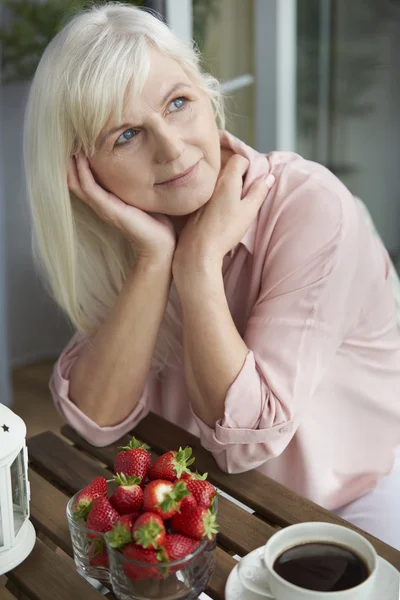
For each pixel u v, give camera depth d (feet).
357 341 4.00
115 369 3.75
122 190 3.54
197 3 6.78
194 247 3.55
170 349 4.21
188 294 3.48
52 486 3.37
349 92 9.26
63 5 7.96
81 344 4.09
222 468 3.47
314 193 3.67
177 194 3.50
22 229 9.84
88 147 3.45
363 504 3.90
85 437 3.85
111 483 2.97
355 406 4.02
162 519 2.43
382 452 4.09
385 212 10.61
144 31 3.29
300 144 8.72
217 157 3.57
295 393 3.45
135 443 2.89
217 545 3.00
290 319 3.54
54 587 2.69
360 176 9.91
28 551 2.86
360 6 9.02
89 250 3.93
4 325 8.58
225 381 3.41
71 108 3.33
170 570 2.38
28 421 8.31
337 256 3.57
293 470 3.96
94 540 2.59
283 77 7.87
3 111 9.28
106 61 3.22
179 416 4.39
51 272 3.85
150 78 3.26
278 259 3.65
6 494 2.67
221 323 3.44
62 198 3.61
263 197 3.73
